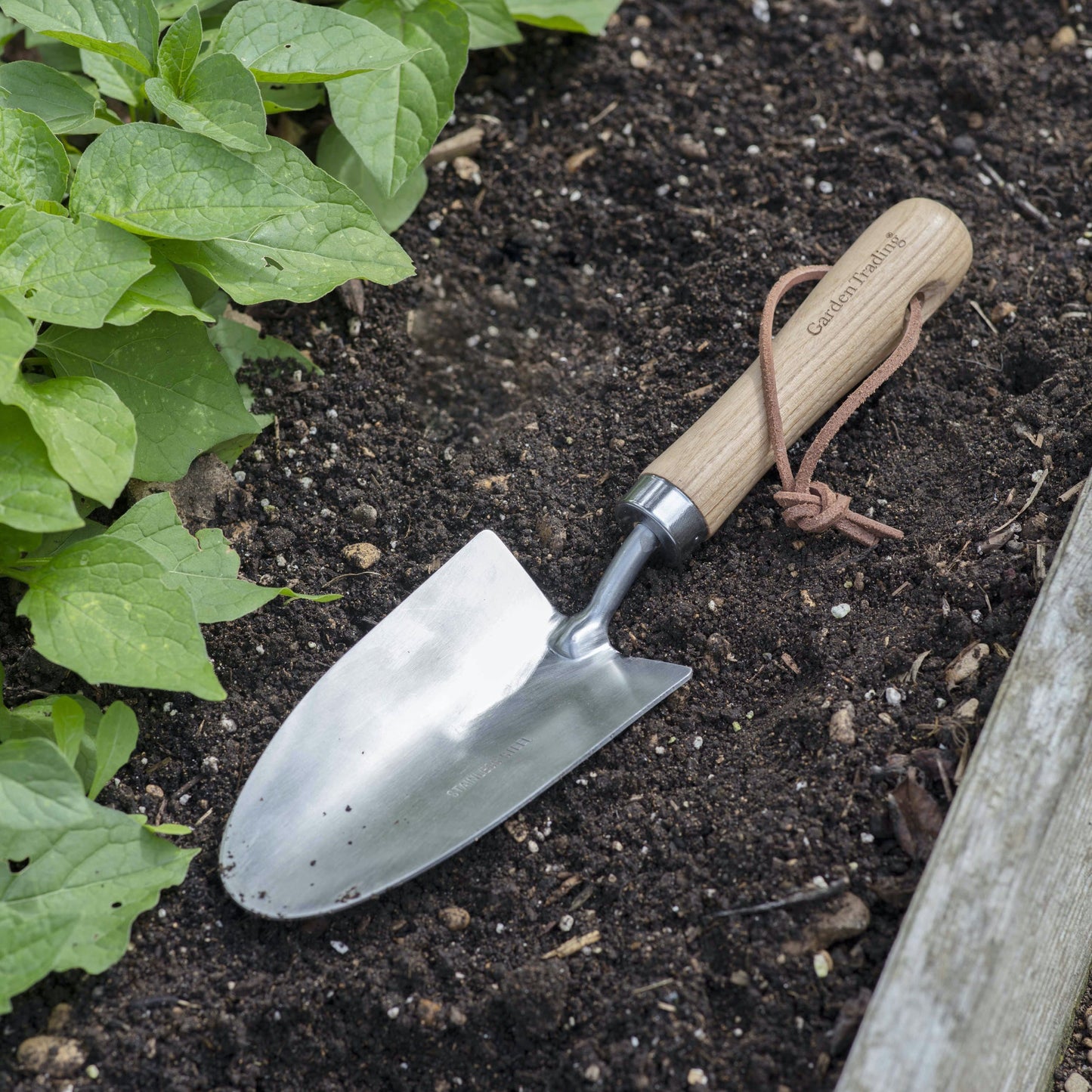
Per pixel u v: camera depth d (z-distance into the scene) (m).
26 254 0.81
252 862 0.79
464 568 0.84
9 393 0.78
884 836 0.78
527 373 0.92
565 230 0.95
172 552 0.82
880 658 0.82
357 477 0.88
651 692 0.83
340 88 0.89
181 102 0.84
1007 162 0.96
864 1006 0.76
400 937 0.79
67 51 0.93
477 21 0.94
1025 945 0.75
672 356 0.91
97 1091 0.76
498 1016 0.77
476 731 0.82
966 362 0.90
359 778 0.80
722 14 1.00
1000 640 0.82
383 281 0.84
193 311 0.82
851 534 0.85
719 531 0.87
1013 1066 0.76
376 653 0.82
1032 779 0.76
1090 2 1.00
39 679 0.83
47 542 0.84
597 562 0.86
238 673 0.84
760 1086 0.76
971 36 0.99
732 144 0.96
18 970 0.75
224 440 0.86
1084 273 0.93
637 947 0.78
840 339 0.86
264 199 0.82
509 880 0.80
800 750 0.81
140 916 0.79
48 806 0.76
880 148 0.96
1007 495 0.85
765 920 0.77
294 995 0.78
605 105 0.98
